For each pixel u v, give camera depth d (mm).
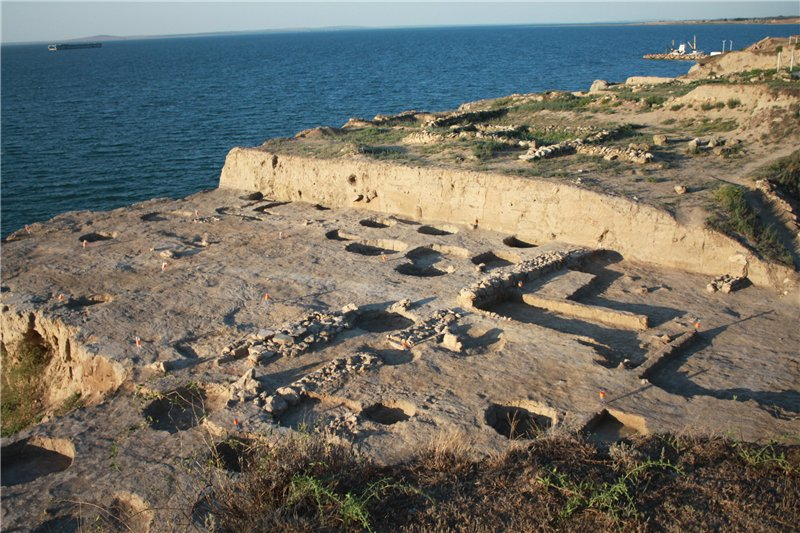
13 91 105750
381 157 27547
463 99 81562
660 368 13773
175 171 45188
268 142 33312
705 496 9117
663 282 18828
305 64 162125
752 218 19984
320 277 19188
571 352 13906
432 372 13203
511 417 11898
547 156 26609
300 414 12016
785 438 10484
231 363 14094
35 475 11211
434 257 21312
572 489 9141
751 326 15758
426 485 9484
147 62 194000
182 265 20547
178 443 11141
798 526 8500
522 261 20250
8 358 17641
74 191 40344
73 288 18891
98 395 14219
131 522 9406
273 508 9031
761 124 27750
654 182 22859
